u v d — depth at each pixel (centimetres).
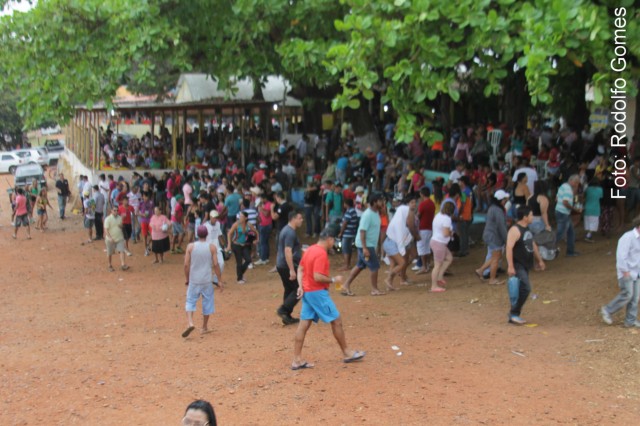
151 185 2369
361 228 1295
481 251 1650
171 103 2681
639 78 1107
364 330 1080
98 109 2711
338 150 2427
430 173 2050
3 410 805
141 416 774
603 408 738
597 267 1317
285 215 1814
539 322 1055
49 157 5009
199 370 922
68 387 877
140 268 1855
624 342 921
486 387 804
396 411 748
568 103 2344
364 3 1124
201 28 1670
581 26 971
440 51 1098
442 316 1134
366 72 1100
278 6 1534
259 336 1088
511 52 1075
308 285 886
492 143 2111
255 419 747
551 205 1800
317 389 823
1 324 1262
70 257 2059
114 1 1611
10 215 3077
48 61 1711
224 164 2678
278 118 3266
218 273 1134
